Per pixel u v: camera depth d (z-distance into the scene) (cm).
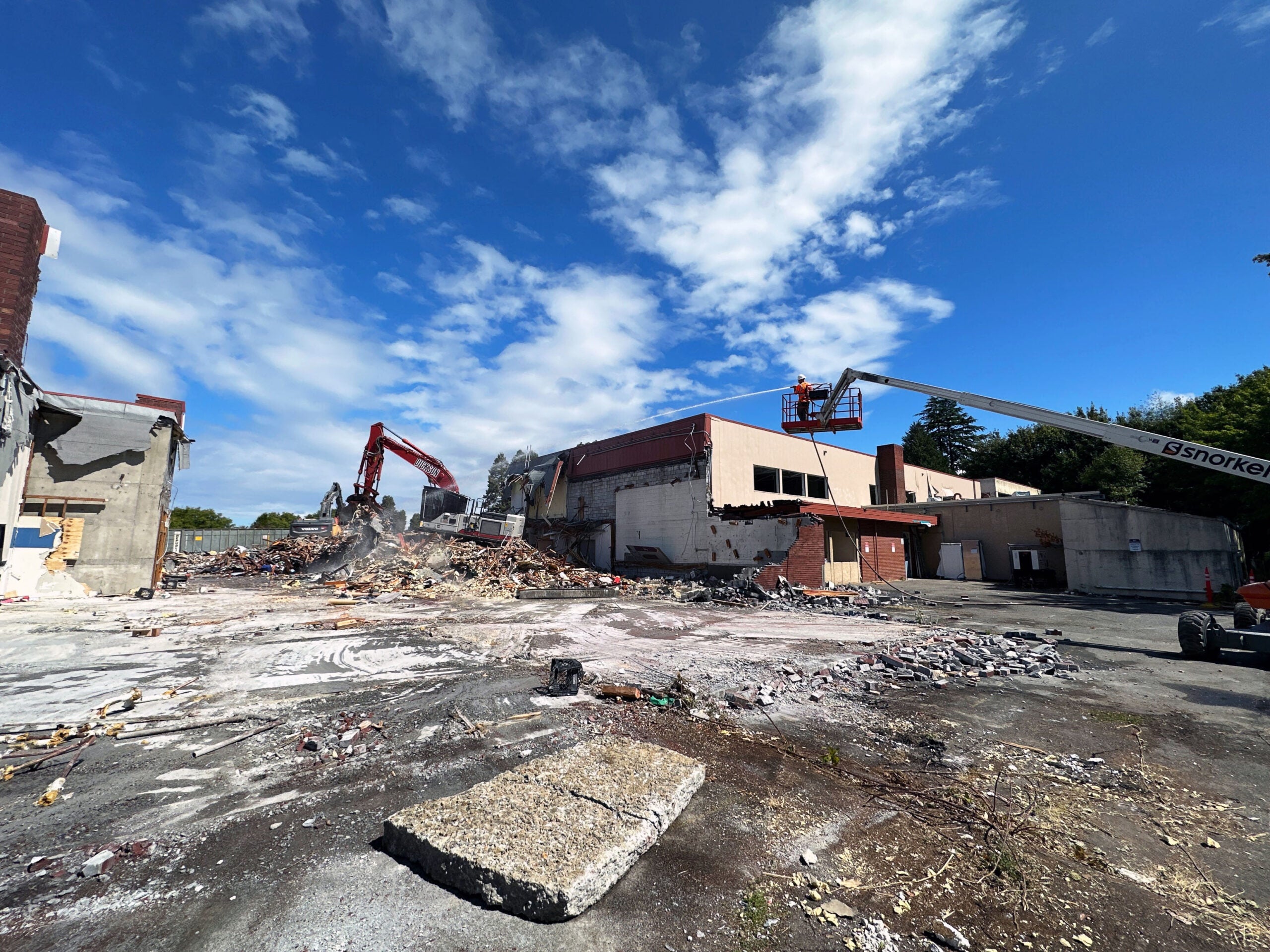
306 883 294
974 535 2528
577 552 2580
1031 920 276
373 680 698
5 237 1176
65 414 1440
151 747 475
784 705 627
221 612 1255
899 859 329
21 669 717
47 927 255
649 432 2445
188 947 244
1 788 396
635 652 891
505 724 550
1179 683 727
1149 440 861
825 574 2000
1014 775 448
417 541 2489
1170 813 388
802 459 2628
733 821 370
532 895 269
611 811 343
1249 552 2120
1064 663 811
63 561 1429
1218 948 257
